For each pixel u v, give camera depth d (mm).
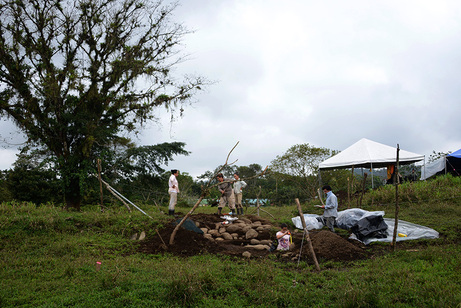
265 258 8297
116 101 20906
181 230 10008
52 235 10094
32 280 6652
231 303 5551
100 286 6109
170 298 5547
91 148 21203
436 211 13188
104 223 11266
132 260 7980
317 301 5543
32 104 18906
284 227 9406
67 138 20422
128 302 5465
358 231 10219
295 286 6176
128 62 20062
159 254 8828
